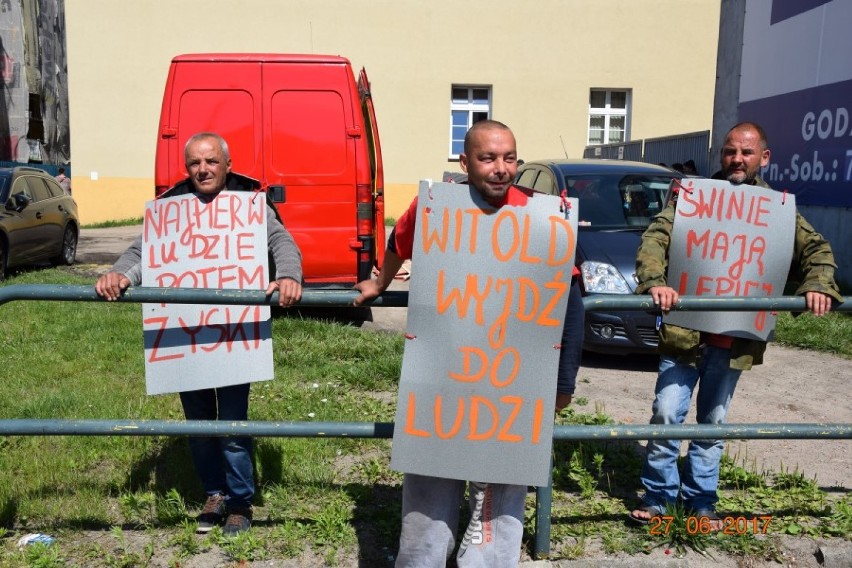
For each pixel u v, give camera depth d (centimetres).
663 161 1812
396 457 317
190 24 2177
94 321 821
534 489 442
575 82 2258
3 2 1914
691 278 375
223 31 2188
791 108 1258
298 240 808
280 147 800
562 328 312
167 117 791
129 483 434
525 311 310
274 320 809
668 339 379
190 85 792
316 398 582
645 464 402
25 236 1175
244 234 357
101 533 388
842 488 455
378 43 2217
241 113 796
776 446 525
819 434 363
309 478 445
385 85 2231
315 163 805
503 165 297
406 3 2208
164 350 356
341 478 454
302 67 801
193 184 366
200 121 793
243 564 360
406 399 316
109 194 2203
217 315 359
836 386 675
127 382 618
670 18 2245
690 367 383
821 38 1170
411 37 2219
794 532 396
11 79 1945
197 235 356
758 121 1367
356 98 811
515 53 2241
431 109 2245
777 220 368
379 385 629
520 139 2272
